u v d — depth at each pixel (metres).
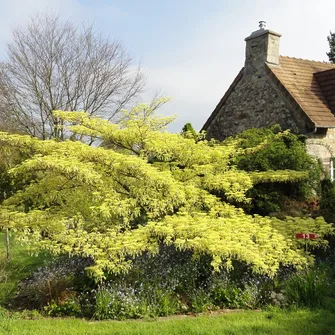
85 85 21.22
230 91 13.79
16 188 11.69
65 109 20.91
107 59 21.75
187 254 7.19
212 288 6.20
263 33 12.64
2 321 5.35
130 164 6.46
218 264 5.62
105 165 6.90
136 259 6.86
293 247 6.97
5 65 20.03
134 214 6.68
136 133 7.84
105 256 5.86
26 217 6.80
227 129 13.89
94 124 7.98
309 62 14.23
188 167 8.09
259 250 6.23
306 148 11.03
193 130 13.94
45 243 6.27
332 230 7.42
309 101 11.88
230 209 7.41
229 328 5.00
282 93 11.94
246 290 6.14
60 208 7.57
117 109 22.00
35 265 8.18
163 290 6.12
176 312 5.83
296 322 5.18
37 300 6.15
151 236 6.21
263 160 9.98
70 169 6.16
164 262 6.93
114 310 5.67
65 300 5.96
